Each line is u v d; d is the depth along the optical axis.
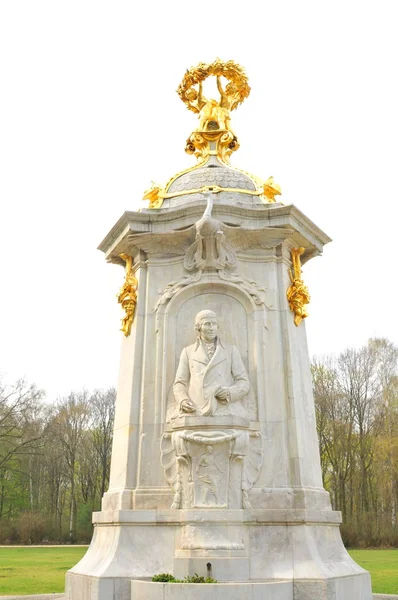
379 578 15.04
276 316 10.43
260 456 9.47
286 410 9.87
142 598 7.93
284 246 10.85
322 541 9.22
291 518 8.93
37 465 46.47
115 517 9.17
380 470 33.91
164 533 8.98
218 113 13.44
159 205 11.63
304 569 8.51
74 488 47.66
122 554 8.82
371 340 38.16
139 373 10.31
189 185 11.95
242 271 10.70
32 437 43.69
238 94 14.05
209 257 10.49
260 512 9.00
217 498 8.94
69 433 45.81
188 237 10.74
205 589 7.58
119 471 10.07
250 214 10.68
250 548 8.81
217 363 9.75
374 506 35.41
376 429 36.19
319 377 37.62
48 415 47.44
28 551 29.72
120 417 10.62
